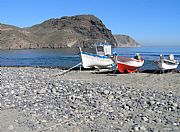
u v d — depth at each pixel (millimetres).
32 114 14148
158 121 12883
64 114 14070
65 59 80562
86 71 39188
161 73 34812
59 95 18172
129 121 13000
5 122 13031
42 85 21516
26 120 13281
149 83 25938
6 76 28531
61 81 23969
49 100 16875
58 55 107750
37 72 37938
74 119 13344
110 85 22906
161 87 23234
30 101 16703
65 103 16109
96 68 40812
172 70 37781
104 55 40031
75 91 19141
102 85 22391
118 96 17547
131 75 33219
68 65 58969
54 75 34062
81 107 15242
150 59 64375
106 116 13758
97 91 18922
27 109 15047
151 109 14797
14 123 12883
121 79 29484
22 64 67000
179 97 17641
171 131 11594
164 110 14633
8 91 19281
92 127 12273
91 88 20016
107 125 12477
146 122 12820
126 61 35312
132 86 23828
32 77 27484
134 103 15953
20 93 18750
